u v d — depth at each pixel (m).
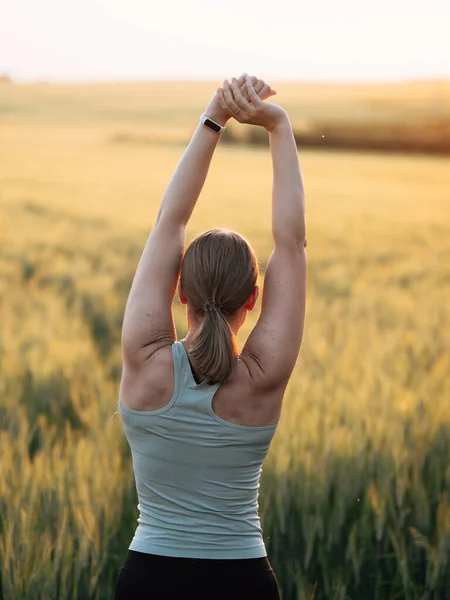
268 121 2.46
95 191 35.66
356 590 4.29
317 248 19.44
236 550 2.34
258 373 2.33
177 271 2.46
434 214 30.94
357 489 4.93
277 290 2.39
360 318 10.88
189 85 164.62
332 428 5.71
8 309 10.18
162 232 2.46
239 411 2.33
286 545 4.55
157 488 2.37
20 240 18.33
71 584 4.08
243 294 2.31
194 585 2.30
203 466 2.33
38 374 7.30
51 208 27.52
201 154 2.47
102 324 11.18
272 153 2.48
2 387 6.81
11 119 99.75
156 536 2.35
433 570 4.21
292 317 2.38
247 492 2.38
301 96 130.50
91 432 5.88
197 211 27.22
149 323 2.38
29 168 47.34
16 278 13.41
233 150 70.31
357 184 45.38
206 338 2.25
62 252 17.44
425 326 9.67
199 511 2.34
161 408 2.33
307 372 7.37
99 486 4.60
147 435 2.36
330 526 4.52
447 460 5.36
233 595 2.31
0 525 4.53
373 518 4.66
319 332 9.85
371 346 8.62
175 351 2.34
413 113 97.56
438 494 4.92
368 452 5.40
